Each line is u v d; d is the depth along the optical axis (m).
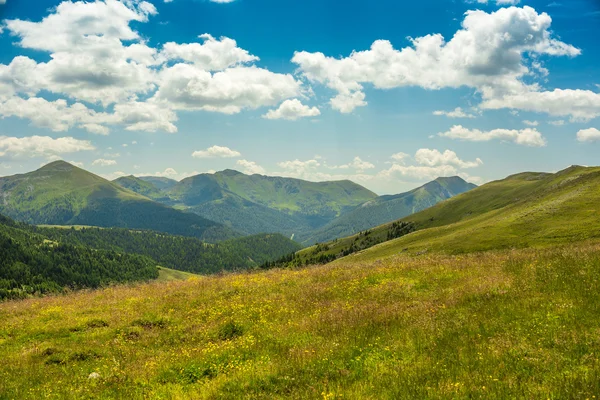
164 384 11.58
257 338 15.02
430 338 12.38
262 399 9.38
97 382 12.03
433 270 23.78
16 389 11.76
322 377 10.39
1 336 18.64
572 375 8.61
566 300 13.80
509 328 12.27
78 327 19.14
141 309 21.98
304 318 16.78
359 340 13.16
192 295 24.50
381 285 21.44
